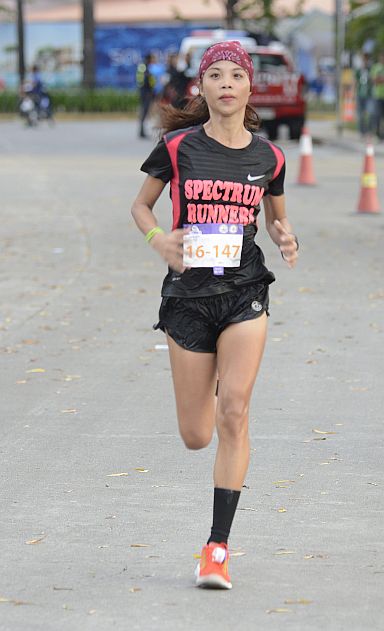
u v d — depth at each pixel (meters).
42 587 10.53
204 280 10.75
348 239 32.28
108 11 123.56
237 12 101.38
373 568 10.99
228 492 10.59
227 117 10.77
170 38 117.06
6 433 15.52
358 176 49.28
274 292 24.98
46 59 124.94
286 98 68.06
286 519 12.35
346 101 76.50
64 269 27.78
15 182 46.31
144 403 16.98
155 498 13.02
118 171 50.91
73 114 104.62
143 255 29.69
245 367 10.69
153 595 10.34
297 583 10.62
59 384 18.05
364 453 14.67
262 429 15.67
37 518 12.38
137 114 103.75
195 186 10.77
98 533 11.95
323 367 18.98
